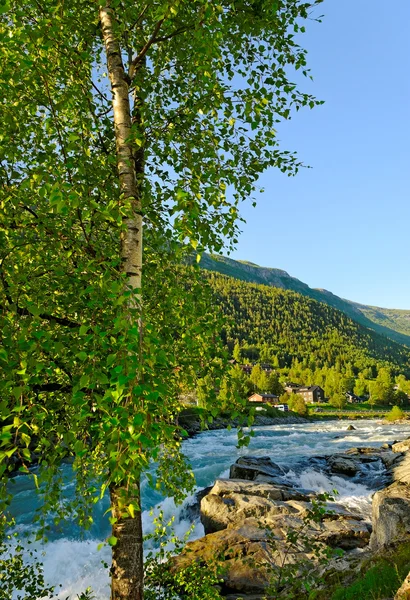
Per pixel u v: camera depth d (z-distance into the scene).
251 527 13.96
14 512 18.92
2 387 3.15
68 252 4.03
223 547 12.70
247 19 5.57
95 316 3.94
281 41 6.07
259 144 5.88
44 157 4.52
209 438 52.31
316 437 53.97
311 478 24.22
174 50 5.82
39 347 3.22
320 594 7.30
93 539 15.84
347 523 14.73
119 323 3.03
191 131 5.61
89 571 13.25
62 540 15.28
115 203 3.63
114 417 2.96
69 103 4.47
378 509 11.18
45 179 3.74
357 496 21.17
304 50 6.10
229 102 5.25
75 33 5.34
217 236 5.60
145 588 6.86
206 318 4.72
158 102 6.25
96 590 12.09
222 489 19.06
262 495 18.95
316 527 14.08
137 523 4.37
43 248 4.29
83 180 4.82
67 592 11.96
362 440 48.69
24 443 3.09
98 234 5.08
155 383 3.20
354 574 7.80
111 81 5.04
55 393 4.68
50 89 4.75
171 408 5.54
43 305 4.24
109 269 3.50
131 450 2.75
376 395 152.25
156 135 5.57
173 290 4.97
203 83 5.17
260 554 11.70
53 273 4.43
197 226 4.70
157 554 7.23
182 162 5.48
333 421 101.56
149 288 5.27
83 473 5.39
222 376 4.26
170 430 3.25
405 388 162.62
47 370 3.69
